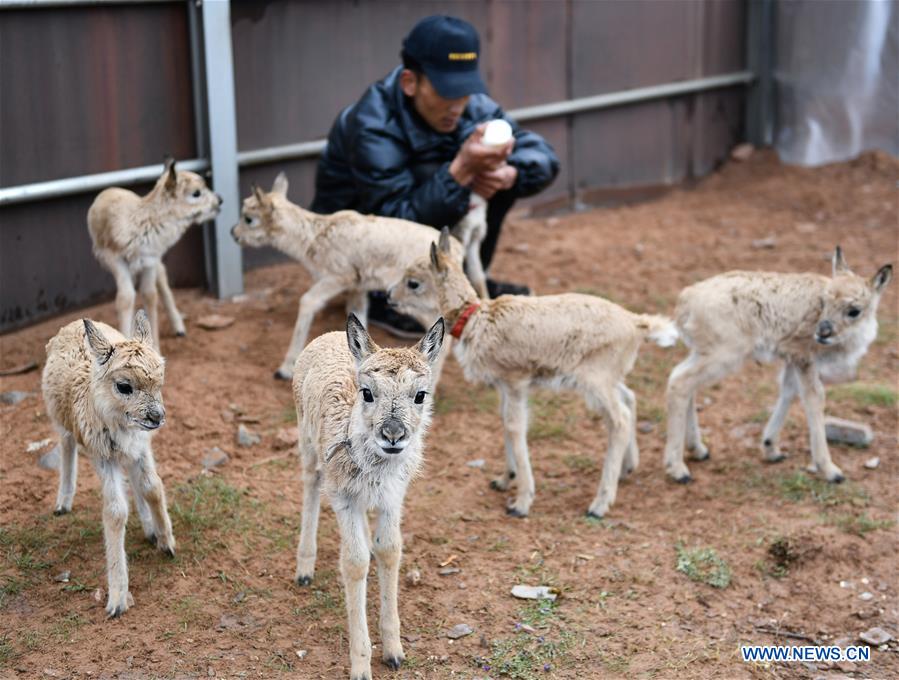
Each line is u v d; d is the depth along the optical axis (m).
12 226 8.81
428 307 7.48
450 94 8.52
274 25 10.14
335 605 5.79
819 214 13.09
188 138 9.80
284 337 9.19
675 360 9.19
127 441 5.57
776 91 15.01
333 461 5.07
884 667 5.49
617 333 6.73
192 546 6.23
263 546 6.30
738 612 5.92
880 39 14.08
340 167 9.48
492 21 11.95
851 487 7.17
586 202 13.55
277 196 8.69
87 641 5.44
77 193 9.08
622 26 13.25
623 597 6.00
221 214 9.69
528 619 5.76
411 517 6.76
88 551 6.16
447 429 7.99
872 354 9.30
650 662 5.45
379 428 4.75
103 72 9.12
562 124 13.02
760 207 13.49
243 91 10.06
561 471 7.47
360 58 10.93
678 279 10.88
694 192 14.34
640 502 7.07
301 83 10.49
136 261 8.23
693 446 7.64
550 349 6.71
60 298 9.28
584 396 6.82
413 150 9.05
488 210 9.61
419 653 5.45
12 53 8.51
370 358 4.91
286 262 10.99
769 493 7.14
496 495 7.12
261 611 5.73
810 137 14.72
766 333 7.25
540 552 6.42
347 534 5.08
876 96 14.41
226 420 7.73
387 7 11.02
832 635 5.76
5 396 7.84
